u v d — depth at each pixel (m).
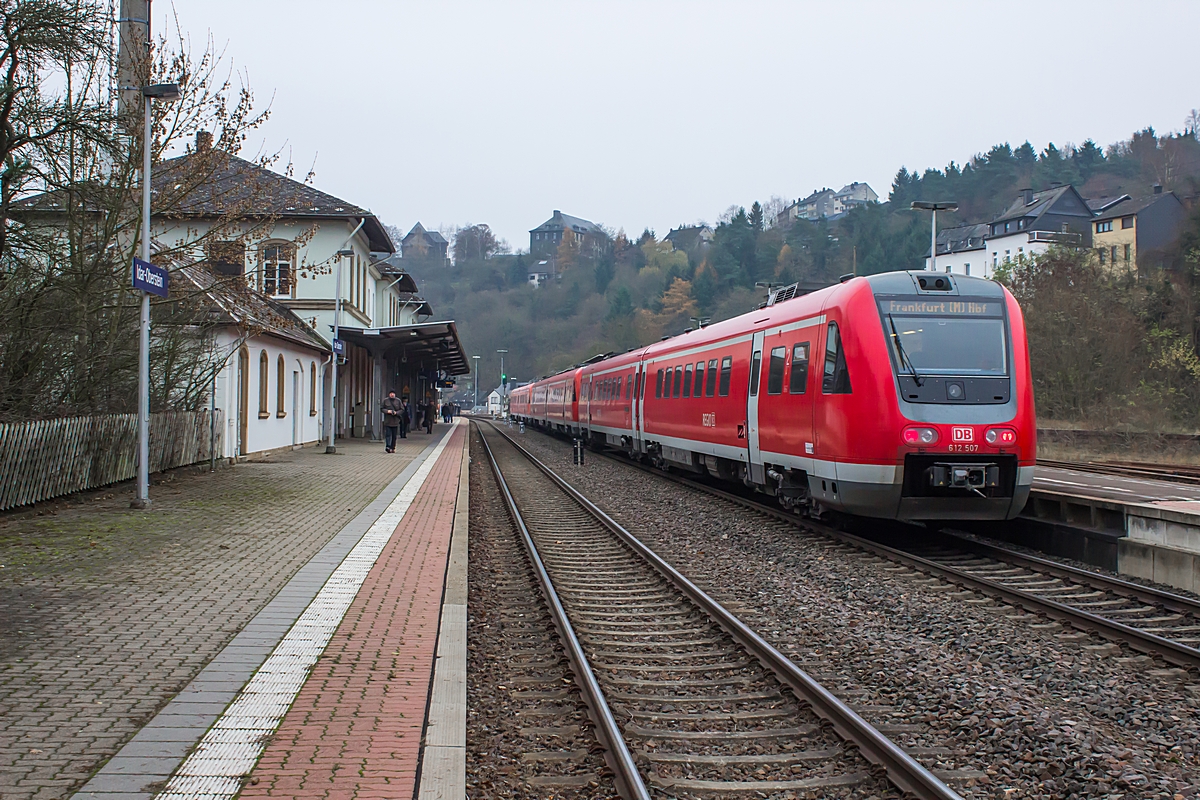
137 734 4.81
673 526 14.40
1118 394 37.78
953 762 5.06
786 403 13.57
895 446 11.10
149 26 16.70
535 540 13.10
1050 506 12.60
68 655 6.20
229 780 4.23
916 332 11.55
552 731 5.46
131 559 9.58
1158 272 43.25
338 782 4.24
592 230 133.12
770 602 9.06
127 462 15.91
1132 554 10.84
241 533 11.51
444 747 4.70
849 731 5.33
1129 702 6.09
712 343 18.06
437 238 153.50
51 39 14.05
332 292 32.69
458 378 137.50
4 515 12.33
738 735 5.41
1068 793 4.67
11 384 14.36
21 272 14.66
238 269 24.33
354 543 11.11
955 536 12.85
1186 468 23.86
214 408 20.31
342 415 37.91
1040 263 45.22
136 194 16.23
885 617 8.45
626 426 26.69
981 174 109.81
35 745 4.62
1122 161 103.56
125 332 16.30
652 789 4.66
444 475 21.33
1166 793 4.65
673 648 7.46
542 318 121.12
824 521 13.55
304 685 5.68
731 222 102.31
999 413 11.27
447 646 6.64
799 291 14.56
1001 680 6.53
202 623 7.15
